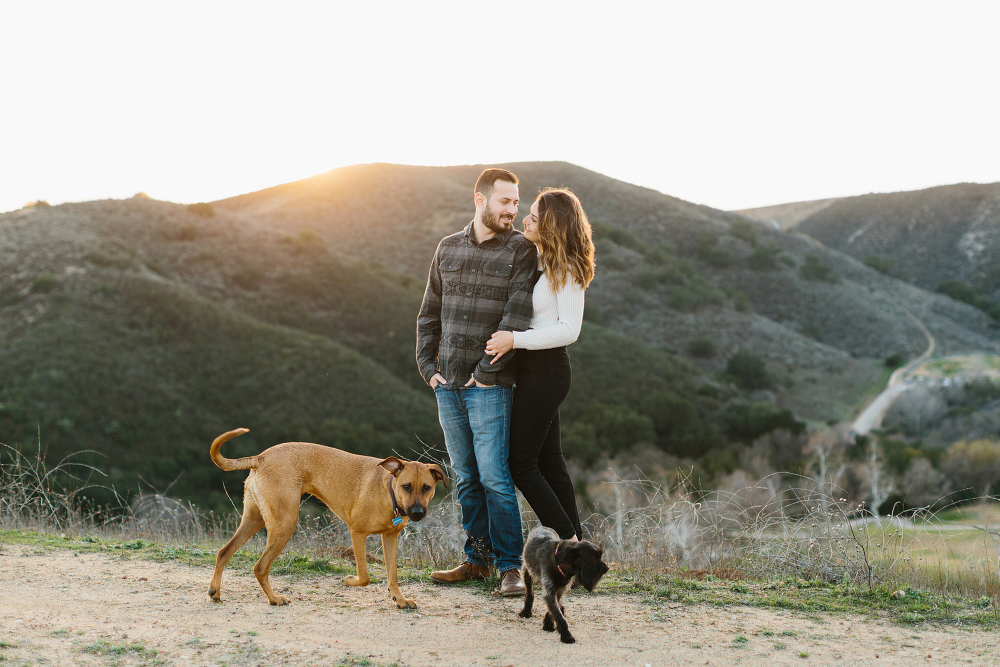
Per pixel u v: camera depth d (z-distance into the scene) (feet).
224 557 12.36
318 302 167.43
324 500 13.17
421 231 257.34
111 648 9.62
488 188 13.50
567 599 13.50
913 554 16.87
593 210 309.83
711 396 161.89
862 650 10.99
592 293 225.76
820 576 16.12
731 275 264.52
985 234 350.84
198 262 169.27
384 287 177.99
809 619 12.69
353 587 13.73
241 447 108.06
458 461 14.38
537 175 339.36
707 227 290.97
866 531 17.19
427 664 9.78
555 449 14.87
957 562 16.30
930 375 207.62
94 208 184.96
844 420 173.58
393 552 12.90
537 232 13.12
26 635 9.88
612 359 166.71
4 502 20.36
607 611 12.79
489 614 12.37
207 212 194.59
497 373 13.26
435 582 14.43
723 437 143.23
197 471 99.66
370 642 10.61
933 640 11.57
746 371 188.75
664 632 11.65
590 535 19.08
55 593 12.23
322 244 191.62
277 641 10.38
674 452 135.54
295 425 114.01
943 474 107.55
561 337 13.03
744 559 17.10
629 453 121.90
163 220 185.47
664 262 250.98
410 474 12.42
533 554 11.64
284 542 12.33
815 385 194.90
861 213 407.23
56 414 101.30
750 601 13.73
